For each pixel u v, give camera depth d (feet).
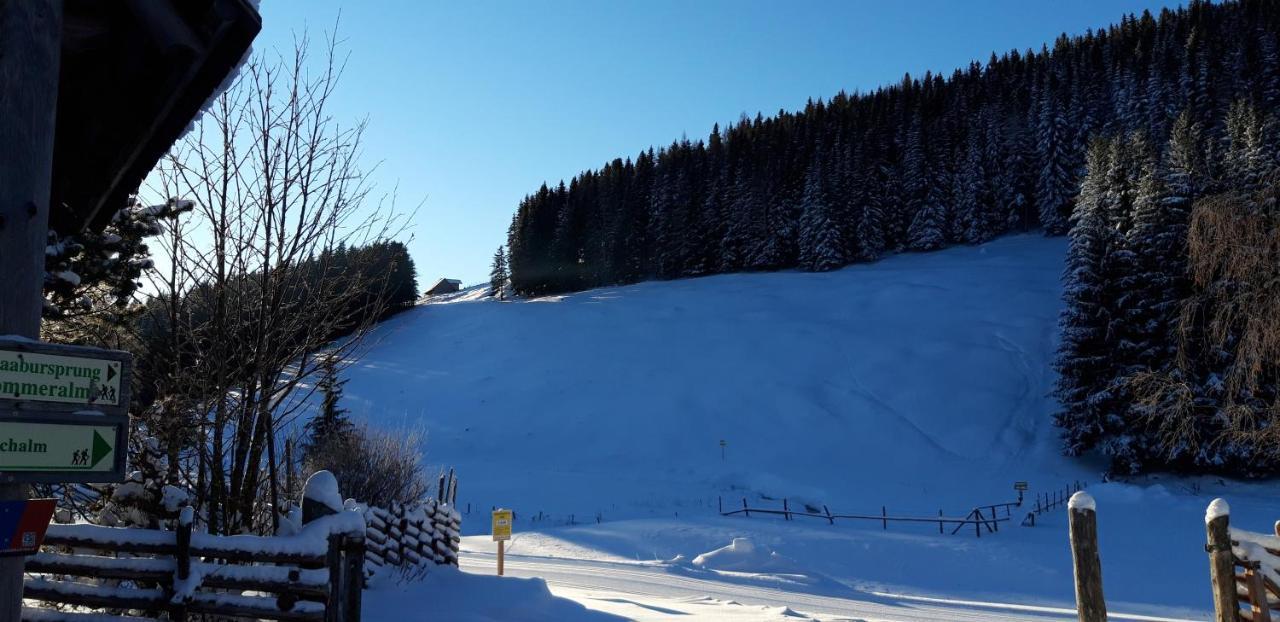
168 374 25.02
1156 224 122.21
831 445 140.36
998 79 407.44
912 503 113.39
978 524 92.84
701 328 206.18
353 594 19.25
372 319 28.04
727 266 333.01
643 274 359.87
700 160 388.57
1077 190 293.43
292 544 18.99
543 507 110.63
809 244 307.78
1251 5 356.18
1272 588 22.66
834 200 317.01
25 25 10.88
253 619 21.72
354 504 31.53
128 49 13.52
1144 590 61.57
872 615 44.65
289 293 26.78
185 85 13.97
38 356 10.71
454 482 49.42
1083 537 21.75
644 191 373.61
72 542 20.31
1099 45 411.34
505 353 204.03
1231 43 321.93
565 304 257.96
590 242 371.56
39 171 10.91
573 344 204.85
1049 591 62.59
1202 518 95.61
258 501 28.25
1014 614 47.24
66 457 10.91
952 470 129.59
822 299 229.66
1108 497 107.86
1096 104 327.26
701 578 57.06
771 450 139.13
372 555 33.09
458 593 32.65
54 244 20.43
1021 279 223.51
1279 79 287.48
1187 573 67.82
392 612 29.17
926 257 299.99
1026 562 71.31
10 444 10.43
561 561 64.90
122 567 19.93
